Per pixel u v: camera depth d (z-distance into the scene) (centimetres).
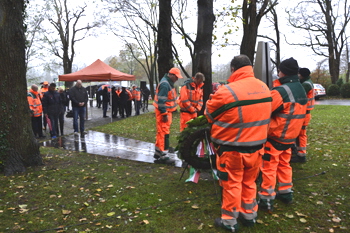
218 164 335
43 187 496
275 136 367
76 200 441
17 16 583
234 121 304
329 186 460
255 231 335
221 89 310
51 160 675
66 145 871
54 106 1039
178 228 350
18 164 589
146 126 1269
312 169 549
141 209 402
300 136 588
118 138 985
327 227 341
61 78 1461
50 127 1048
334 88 2969
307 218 362
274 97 357
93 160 677
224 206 333
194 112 675
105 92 1702
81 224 368
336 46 3219
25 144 605
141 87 2089
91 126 1348
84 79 1467
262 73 473
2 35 566
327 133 920
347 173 518
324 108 1805
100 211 402
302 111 366
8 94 580
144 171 582
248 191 336
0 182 524
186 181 498
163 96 621
